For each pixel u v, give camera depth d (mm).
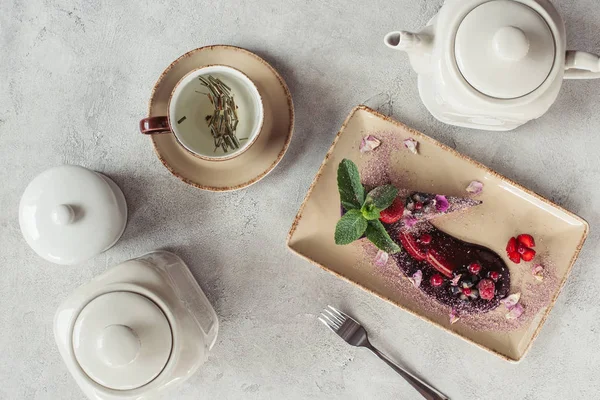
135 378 749
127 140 889
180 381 796
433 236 854
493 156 873
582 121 868
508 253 846
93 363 747
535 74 697
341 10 875
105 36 886
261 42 880
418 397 885
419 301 850
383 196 812
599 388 876
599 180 868
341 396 890
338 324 868
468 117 788
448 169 848
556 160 870
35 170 893
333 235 854
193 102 826
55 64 889
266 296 888
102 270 891
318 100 879
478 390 881
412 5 870
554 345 878
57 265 891
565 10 866
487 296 838
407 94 875
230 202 885
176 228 887
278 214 885
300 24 878
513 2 699
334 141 841
